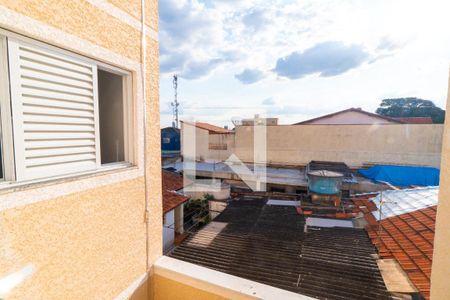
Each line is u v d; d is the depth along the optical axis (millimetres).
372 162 12070
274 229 6113
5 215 1032
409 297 3391
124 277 1740
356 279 3854
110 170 1639
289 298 1535
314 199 7953
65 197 1303
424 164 11227
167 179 10727
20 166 1158
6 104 1112
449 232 1042
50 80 1285
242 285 1688
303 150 13125
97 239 1511
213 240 5559
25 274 1113
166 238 7160
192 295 1842
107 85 1749
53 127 1318
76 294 1368
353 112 14906
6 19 1009
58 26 1233
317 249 4938
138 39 1841
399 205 6809
